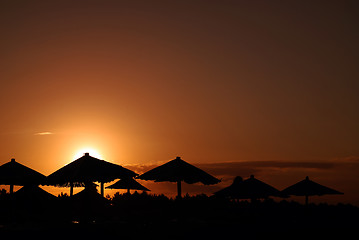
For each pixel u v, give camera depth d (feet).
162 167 80.89
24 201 76.48
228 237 67.62
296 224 75.20
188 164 82.28
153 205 87.97
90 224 67.15
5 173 78.23
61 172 71.56
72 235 63.05
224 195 91.15
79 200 76.13
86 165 71.61
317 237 70.13
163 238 65.21
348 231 72.13
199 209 86.79
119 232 65.16
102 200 77.92
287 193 98.48
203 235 67.46
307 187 99.66
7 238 60.75
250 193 90.33
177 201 81.66
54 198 78.74
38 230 62.28
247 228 70.69
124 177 73.31
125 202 86.48
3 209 75.00
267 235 69.21
